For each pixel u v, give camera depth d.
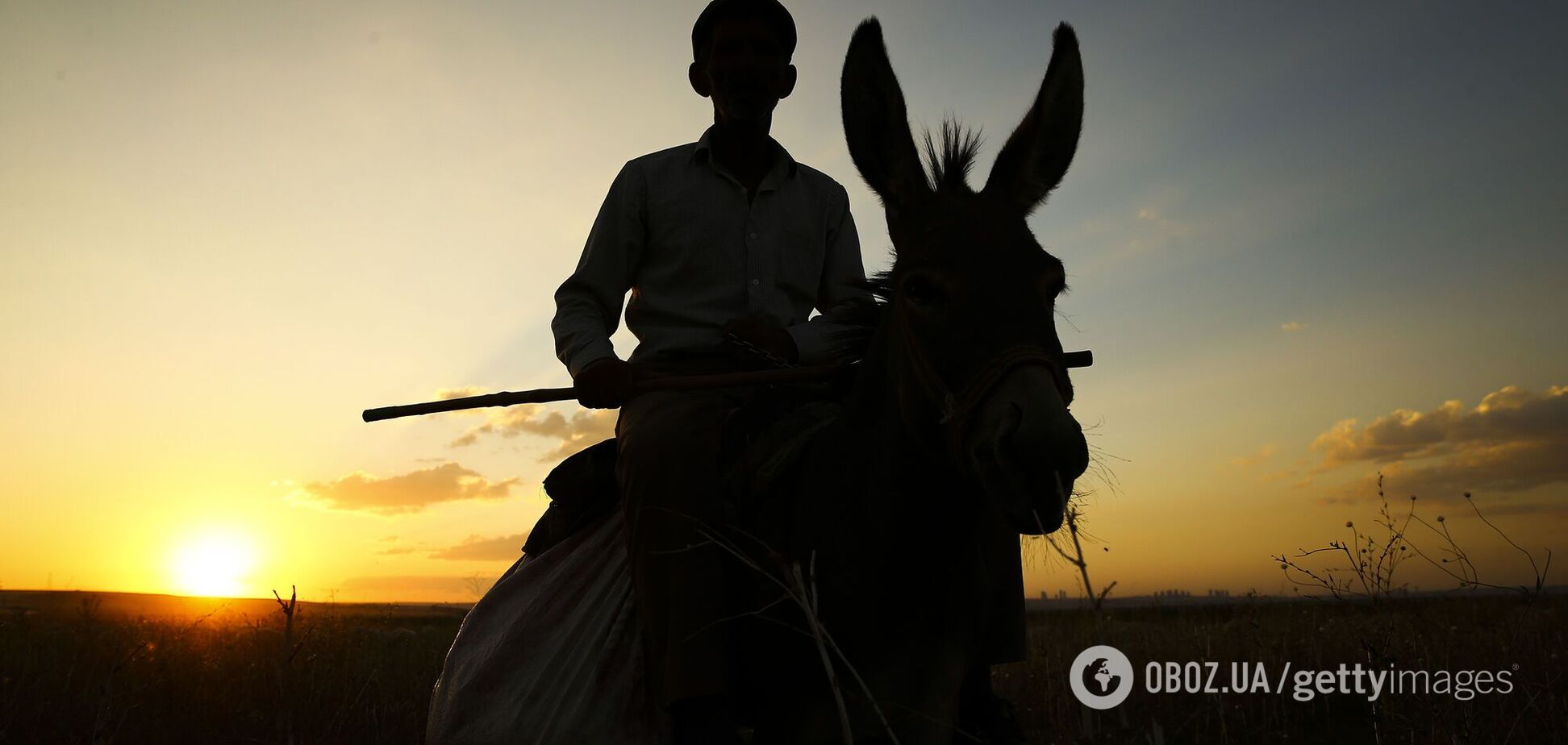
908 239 2.31
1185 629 8.09
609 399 2.69
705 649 2.28
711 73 3.22
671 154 3.23
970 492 2.25
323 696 5.44
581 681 2.58
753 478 2.61
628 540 2.53
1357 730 5.38
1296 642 6.82
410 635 9.21
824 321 2.99
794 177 3.34
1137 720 5.12
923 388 2.08
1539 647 5.53
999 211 2.21
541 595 2.83
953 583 2.31
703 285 3.15
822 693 2.32
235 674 6.18
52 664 6.25
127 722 4.88
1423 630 4.80
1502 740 3.98
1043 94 2.52
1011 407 1.79
